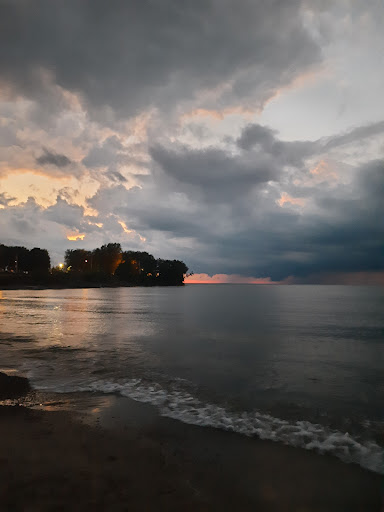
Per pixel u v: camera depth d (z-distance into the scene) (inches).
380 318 1241.4
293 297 3516.2
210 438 218.7
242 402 296.0
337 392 331.0
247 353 538.9
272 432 231.1
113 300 2411.4
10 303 1822.1
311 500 153.6
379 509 146.2
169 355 504.7
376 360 496.4
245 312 1457.9
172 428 233.8
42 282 5236.2
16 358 462.3
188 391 325.7
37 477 161.2
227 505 147.0
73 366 419.8
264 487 162.9
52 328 804.0
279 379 379.9
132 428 230.8
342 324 1033.5
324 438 222.5
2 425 229.9
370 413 272.1
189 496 152.3
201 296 3432.6
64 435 214.7
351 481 169.9
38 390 318.0
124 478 164.1
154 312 1396.4
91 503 141.6
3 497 143.4
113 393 314.5
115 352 518.3
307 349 590.6
